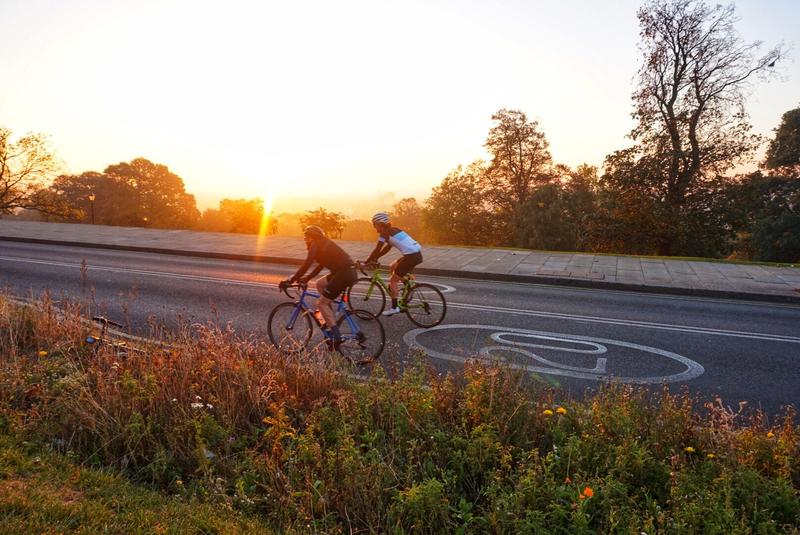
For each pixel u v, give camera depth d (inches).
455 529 112.0
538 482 125.6
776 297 436.5
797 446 142.4
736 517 112.6
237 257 623.8
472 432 142.0
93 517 104.9
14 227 938.1
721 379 233.8
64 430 144.9
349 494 118.8
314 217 1546.5
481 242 1845.5
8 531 95.5
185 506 114.0
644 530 106.3
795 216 1369.3
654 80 1136.8
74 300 292.2
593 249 1349.7
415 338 290.2
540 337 296.5
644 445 138.1
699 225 1155.9
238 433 153.9
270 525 112.6
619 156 1184.8
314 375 181.9
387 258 632.4
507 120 1720.0
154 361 184.1
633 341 292.5
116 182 2942.9
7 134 1425.9
